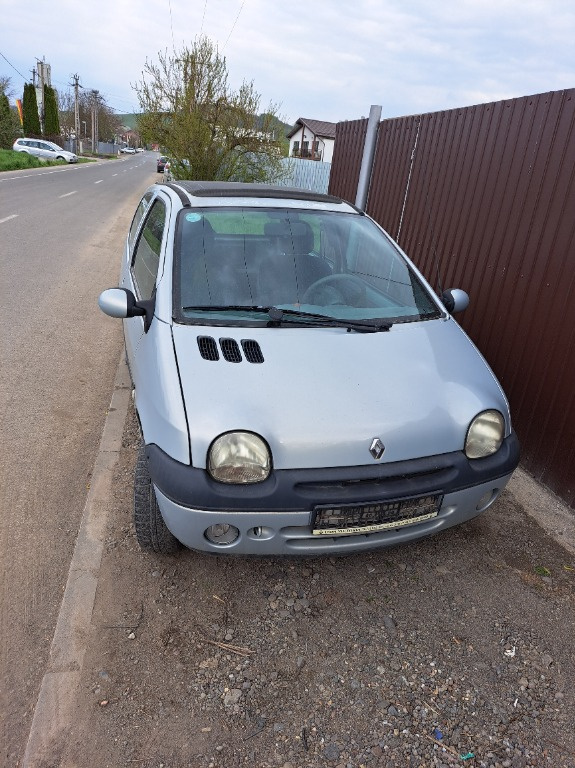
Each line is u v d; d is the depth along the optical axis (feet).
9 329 19.07
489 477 8.36
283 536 7.64
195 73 52.29
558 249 11.93
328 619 8.37
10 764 6.26
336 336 9.13
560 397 11.62
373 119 21.90
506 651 8.00
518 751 6.67
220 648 7.80
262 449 7.27
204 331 8.77
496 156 14.47
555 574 9.53
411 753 6.58
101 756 6.38
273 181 55.57
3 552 9.29
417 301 10.73
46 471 11.48
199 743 6.57
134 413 13.76
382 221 21.57
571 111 11.88
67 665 7.41
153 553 9.36
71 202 57.31
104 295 9.36
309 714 6.97
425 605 8.72
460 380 8.75
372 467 7.60
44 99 182.70
